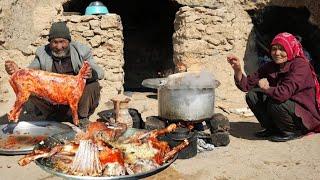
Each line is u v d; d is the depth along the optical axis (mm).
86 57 4203
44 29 5785
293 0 6398
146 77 8469
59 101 3793
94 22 5656
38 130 3904
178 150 3229
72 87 3750
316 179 3117
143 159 2990
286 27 7234
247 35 6277
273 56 3973
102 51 5703
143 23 8922
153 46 8766
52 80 3723
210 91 3729
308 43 7152
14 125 3941
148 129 3805
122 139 3305
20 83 3701
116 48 5727
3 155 3523
